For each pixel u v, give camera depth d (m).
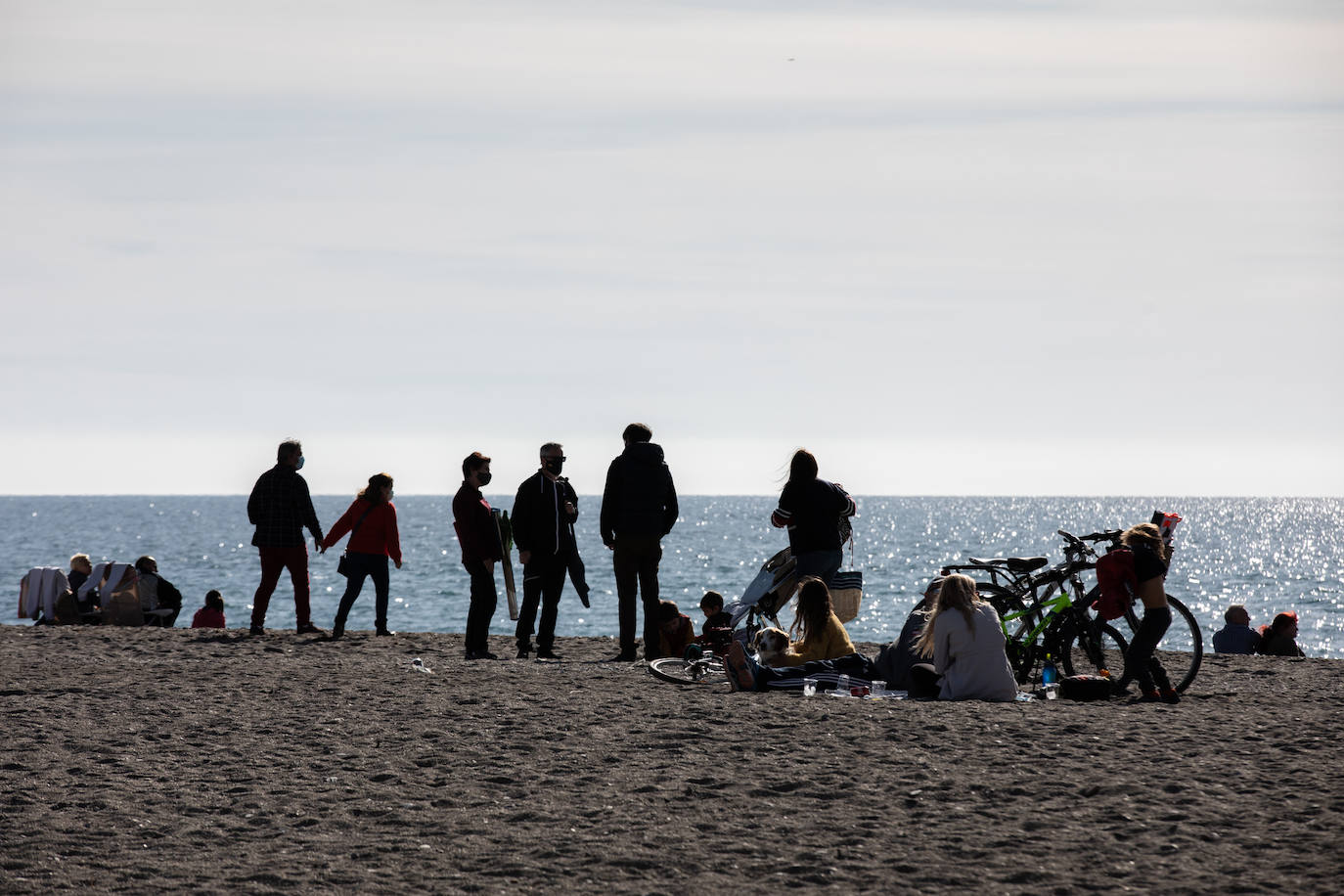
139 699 36.97
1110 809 23.05
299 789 25.66
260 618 59.06
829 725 31.23
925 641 38.03
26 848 21.50
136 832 22.53
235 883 19.72
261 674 43.12
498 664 47.12
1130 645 37.56
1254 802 23.34
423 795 25.11
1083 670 40.31
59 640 56.06
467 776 26.70
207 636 57.91
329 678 42.00
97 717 33.78
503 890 19.34
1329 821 22.02
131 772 27.20
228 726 32.47
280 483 58.72
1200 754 27.36
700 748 28.92
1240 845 20.81
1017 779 25.31
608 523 49.88
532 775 26.69
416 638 58.28
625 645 49.88
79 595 71.62
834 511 46.25
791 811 23.52
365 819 23.48
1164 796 23.81
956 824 22.41
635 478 49.75
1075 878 19.36
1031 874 19.56
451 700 36.66
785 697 37.00
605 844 21.62
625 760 27.91
